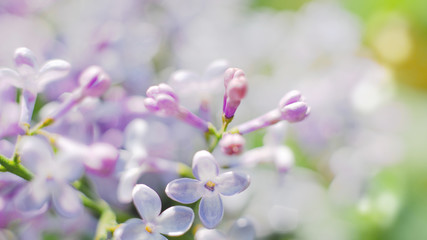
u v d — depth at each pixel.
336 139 0.32
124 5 0.31
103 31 0.30
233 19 0.35
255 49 0.34
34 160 0.23
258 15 0.36
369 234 0.32
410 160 0.36
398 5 0.40
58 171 0.23
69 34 0.30
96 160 0.24
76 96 0.25
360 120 0.32
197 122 0.25
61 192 0.23
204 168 0.23
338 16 0.35
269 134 0.27
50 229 0.28
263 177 0.31
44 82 0.25
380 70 0.34
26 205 0.23
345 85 0.33
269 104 0.33
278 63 0.34
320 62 0.34
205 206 0.23
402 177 0.33
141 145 0.26
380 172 0.32
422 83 0.41
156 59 0.32
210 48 0.32
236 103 0.24
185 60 0.32
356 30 0.36
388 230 0.32
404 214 0.32
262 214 0.31
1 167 0.24
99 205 0.26
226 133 0.25
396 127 0.33
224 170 0.27
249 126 0.25
